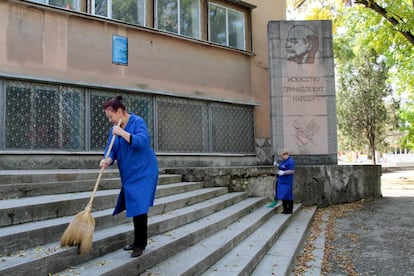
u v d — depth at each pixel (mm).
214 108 11547
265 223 7555
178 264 4184
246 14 12688
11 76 7828
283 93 11844
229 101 11750
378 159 40969
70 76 8734
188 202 6664
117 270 3492
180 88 10734
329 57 11945
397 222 9234
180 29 11016
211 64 11547
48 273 3256
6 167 7578
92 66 9109
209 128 11352
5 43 7895
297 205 10586
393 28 14516
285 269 5133
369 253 6730
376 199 13039
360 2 13781
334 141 11812
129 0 9977
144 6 10242
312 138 11773
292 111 11812
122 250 4098
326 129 11812
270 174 10133
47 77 8367
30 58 8195
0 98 7777
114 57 9484
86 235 3547
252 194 9758
